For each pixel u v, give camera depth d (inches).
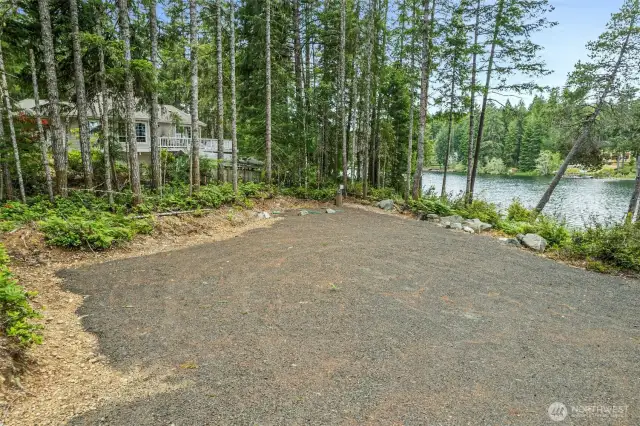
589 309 220.5
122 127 605.0
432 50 559.8
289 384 137.9
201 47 467.8
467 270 290.0
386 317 199.9
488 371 150.1
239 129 749.9
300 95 690.8
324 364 152.3
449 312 209.2
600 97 585.9
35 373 135.6
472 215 532.1
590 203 972.6
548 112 680.4
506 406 128.1
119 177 654.5
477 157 636.7
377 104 780.6
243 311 204.5
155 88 450.3
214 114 986.1
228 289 238.2
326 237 394.0
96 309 202.8
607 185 1423.5
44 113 481.7
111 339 170.1
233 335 176.6
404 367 151.3
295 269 281.6
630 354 167.8
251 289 238.7
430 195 759.7
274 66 648.4
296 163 689.6
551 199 1055.0
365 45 666.2
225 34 647.1
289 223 475.5
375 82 706.2
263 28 622.2
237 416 119.8
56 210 368.2
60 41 454.3
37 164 483.5
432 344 171.6
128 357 154.9
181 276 261.6
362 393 133.4
